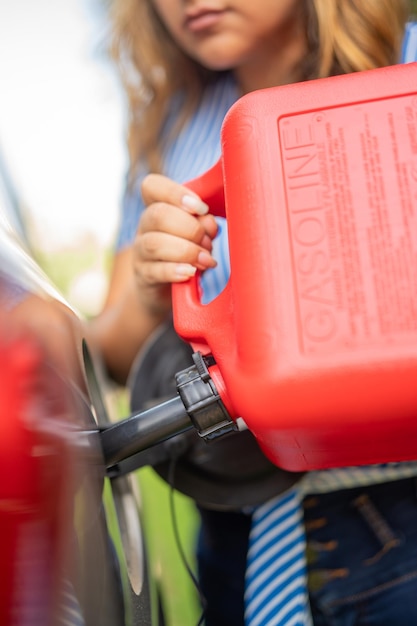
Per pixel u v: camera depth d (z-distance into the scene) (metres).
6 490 0.56
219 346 0.85
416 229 0.78
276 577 1.16
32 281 0.79
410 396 0.75
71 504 0.65
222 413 0.84
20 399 0.58
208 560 1.32
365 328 0.76
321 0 1.24
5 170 1.45
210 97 1.43
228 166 0.84
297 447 0.83
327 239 0.79
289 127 0.83
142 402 1.22
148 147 1.47
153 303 1.32
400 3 1.29
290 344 0.77
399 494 1.19
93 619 0.66
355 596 1.17
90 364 1.03
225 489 1.14
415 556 1.17
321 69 1.27
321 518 1.19
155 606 0.97
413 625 1.15
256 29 1.23
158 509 2.37
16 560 0.57
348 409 0.77
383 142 0.81
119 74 1.55
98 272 4.63
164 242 1.04
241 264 0.80
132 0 1.48
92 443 0.80
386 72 0.84
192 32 1.25
